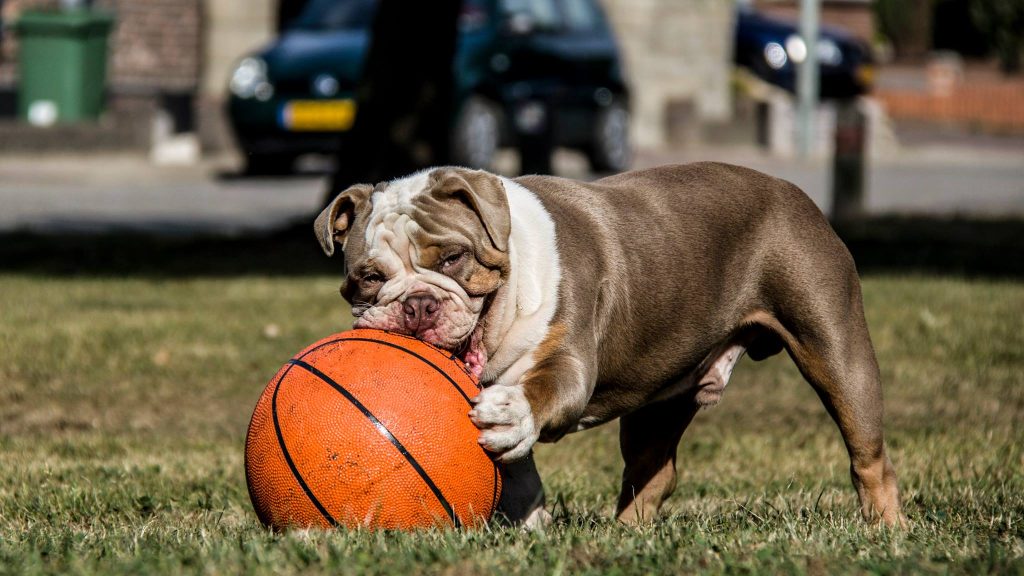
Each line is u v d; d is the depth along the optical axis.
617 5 34.75
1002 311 13.99
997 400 10.67
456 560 5.10
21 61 28.52
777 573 5.03
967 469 8.29
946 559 5.28
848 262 7.02
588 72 25.27
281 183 25.42
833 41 38.84
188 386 10.98
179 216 21.03
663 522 6.38
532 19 24.05
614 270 6.41
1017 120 50.34
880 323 13.30
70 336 12.30
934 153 37.66
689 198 6.86
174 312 13.62
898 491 7.18
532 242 6.11
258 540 5.42
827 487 7.91
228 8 30.00
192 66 32.50
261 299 14.40
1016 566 5.04
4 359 11.55
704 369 7.13
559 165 29.34
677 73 36.19
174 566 5.11
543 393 5.83
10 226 19.52
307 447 5.46
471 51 22.36
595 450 9.26
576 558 5.26
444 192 5.97
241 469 8.41
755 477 8.34
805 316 6.85
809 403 10.73
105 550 5.57
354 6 23.78
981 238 19.94
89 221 20.28
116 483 7.80
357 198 6.23
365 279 5.99
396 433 5.45
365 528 5.43
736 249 6.88
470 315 5.87
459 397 5.61
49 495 7.40
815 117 35.97
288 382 5.65
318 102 22.31
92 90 28.98
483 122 22.45
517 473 6.36
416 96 17.52
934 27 76.62
